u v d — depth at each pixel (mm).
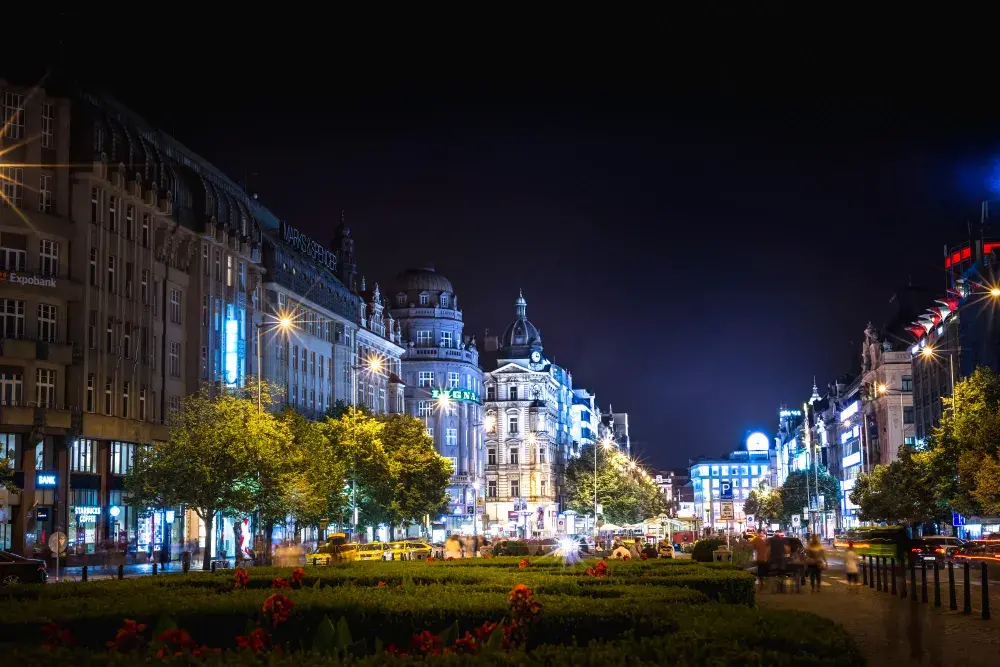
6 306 72562
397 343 162375
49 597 23594
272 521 78125
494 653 12492
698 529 146875
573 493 183500
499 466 197500
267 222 122375
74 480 75062
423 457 108125
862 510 132375
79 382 75250
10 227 73250
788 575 50750
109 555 77312
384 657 12344
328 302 129750
